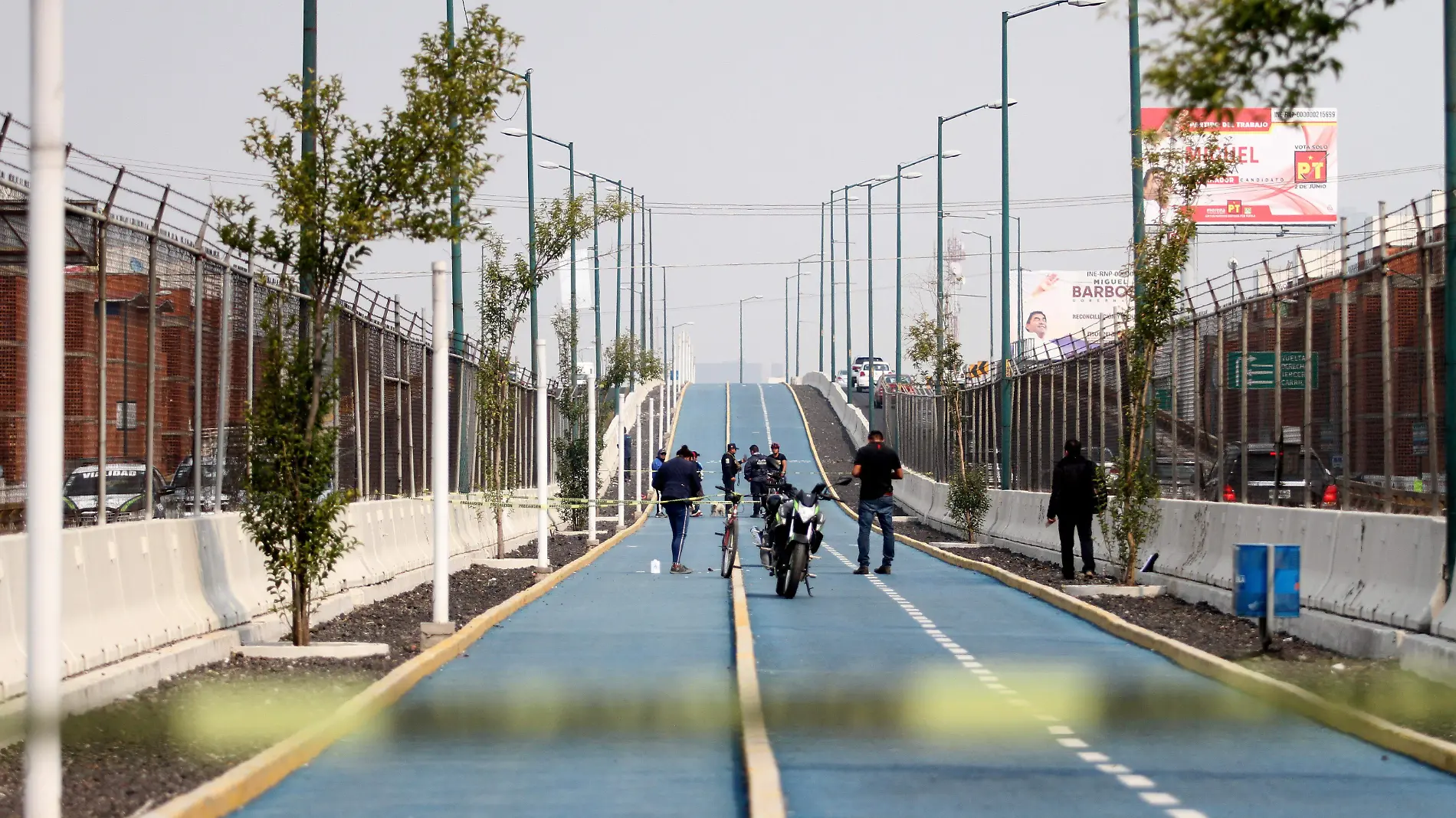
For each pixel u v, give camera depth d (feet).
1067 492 281.95
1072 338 387.75
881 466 341.82
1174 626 209.36
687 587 306.55
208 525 183.01
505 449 405.80
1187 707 147.43
